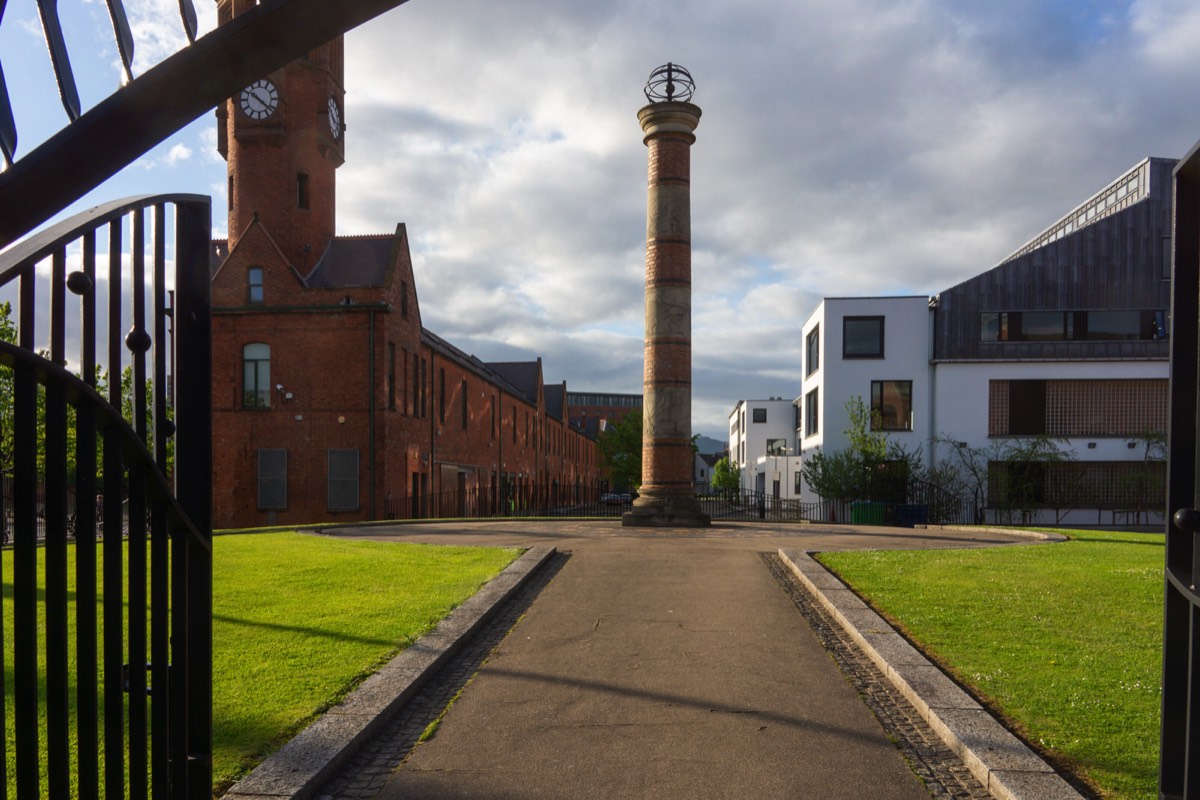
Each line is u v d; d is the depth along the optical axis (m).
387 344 31.78
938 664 6.78
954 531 22.06
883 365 34.38
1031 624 8.24
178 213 3.06
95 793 2.49
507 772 4.86
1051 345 33.97
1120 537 19.44
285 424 31.52
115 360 2.55
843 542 16.89
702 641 7.97
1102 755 4.78
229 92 2.02
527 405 60.78
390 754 5.11
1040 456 32.62
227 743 4.87
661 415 22.17
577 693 6.34
